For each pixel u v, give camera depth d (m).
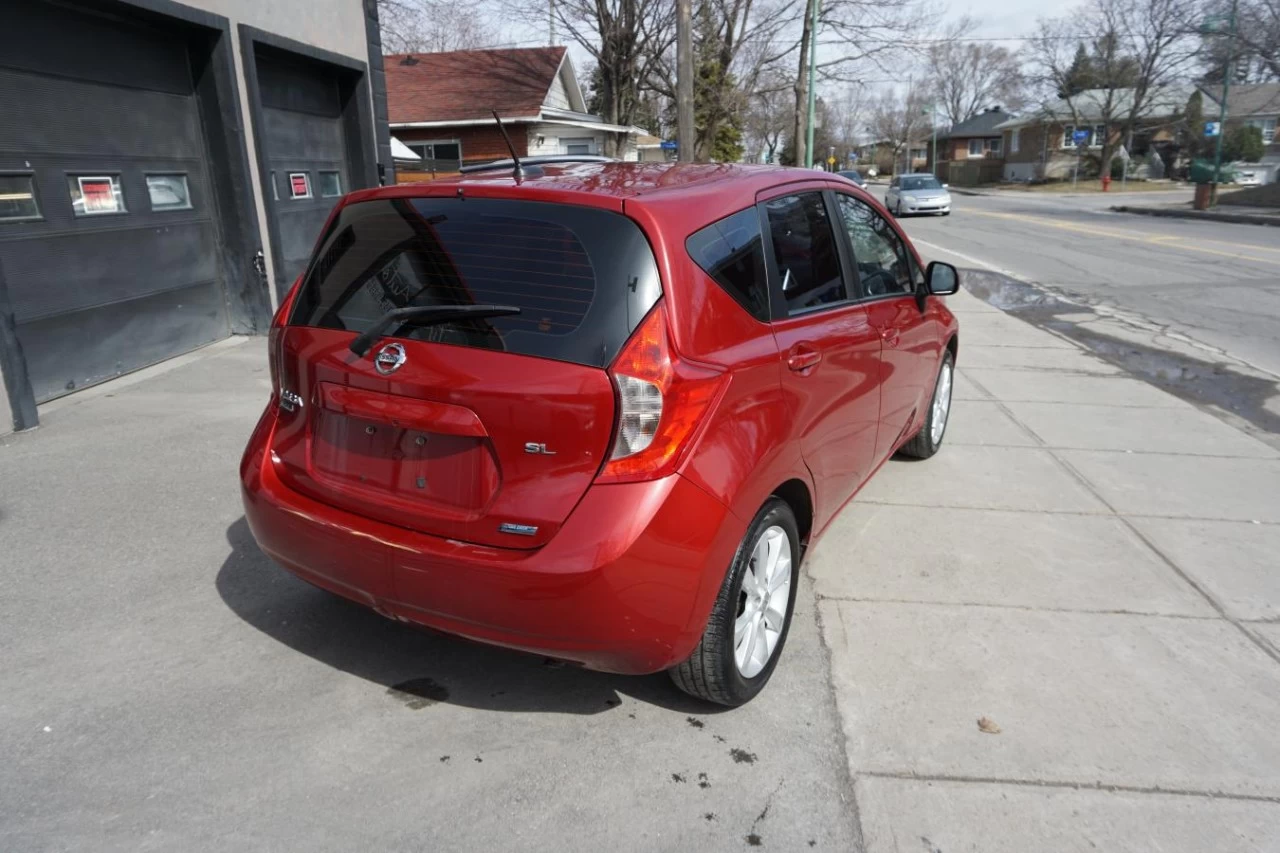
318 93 10.25
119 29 7.07
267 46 8.74
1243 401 7.43
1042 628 3.64
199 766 2.71
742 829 2.53
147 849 2.39
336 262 3.03
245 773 2.69
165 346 7.78
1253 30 32.56
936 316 4.98
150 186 7.52
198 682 3.14
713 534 2.62
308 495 2.98
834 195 3.98
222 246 8.51
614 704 3.08
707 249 2.85
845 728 2.98
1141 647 3.51
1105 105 61.78
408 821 2.52
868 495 5.04
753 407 2.84
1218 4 33.97
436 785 2.66
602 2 30.03
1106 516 4.80
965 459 5.68
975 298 12.84
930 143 100.94
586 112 33.94
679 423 2.56
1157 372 8.45
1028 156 69.62
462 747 2.84
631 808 2.60
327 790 2.63
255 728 2.90
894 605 3.80
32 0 6.16
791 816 2.58
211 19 7.70
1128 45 57.28
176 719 2.93
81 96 6.67
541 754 2.82
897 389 4.30
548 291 2.61
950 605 3.81
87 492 4.73
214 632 3.46
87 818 2.49
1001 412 6.83
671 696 3.14
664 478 2.53
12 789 2.59
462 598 2.61
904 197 32.84
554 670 3.28
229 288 8.64
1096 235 23.52
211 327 8.49
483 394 2.55
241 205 8.38
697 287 2.73
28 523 4.35
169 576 3.88
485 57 27.30
